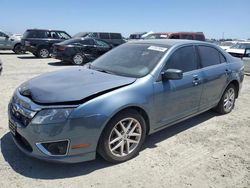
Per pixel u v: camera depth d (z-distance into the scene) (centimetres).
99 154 360
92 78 388
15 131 351
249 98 768
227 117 580
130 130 377
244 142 458
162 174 352
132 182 332
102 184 326
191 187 327
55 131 316
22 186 316
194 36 1802
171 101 424
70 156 328
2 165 356
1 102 628
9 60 1620
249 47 1449
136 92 370
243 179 348
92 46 1492
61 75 412
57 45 1468
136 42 500
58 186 319
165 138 460
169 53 432
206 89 498
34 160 370
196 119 560
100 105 334
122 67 431
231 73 566
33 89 357
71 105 322
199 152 415
